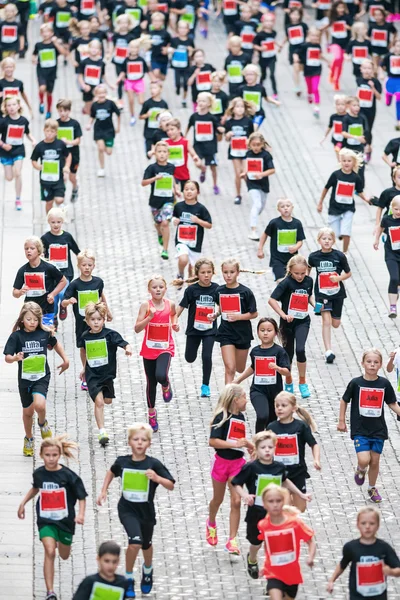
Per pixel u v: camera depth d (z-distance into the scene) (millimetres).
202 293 40969
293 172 63844
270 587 29297
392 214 48281
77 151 58406
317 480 37562
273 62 75250
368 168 65188
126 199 60656
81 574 32719
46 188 55094
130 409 41406
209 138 60469
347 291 50938
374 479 36281
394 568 29062
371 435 35906
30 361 37250
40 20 92062
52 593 30625
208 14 91188
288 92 78000
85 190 61562
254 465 31406
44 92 71375
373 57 79812
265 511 31344
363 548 29141
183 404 41812
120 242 55469
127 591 29672
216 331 41469
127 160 66000
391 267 48219
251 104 60156
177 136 57844
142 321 38969
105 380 38688
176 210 49531
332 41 78750
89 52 70812
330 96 77188
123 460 31203
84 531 34625
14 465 37812
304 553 34031
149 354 39375
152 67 77125
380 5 86625
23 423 39344
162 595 31828
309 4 98438
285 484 31750
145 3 89562
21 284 43000
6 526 34750
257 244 55344
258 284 51125
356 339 46750
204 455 38750
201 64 70125
